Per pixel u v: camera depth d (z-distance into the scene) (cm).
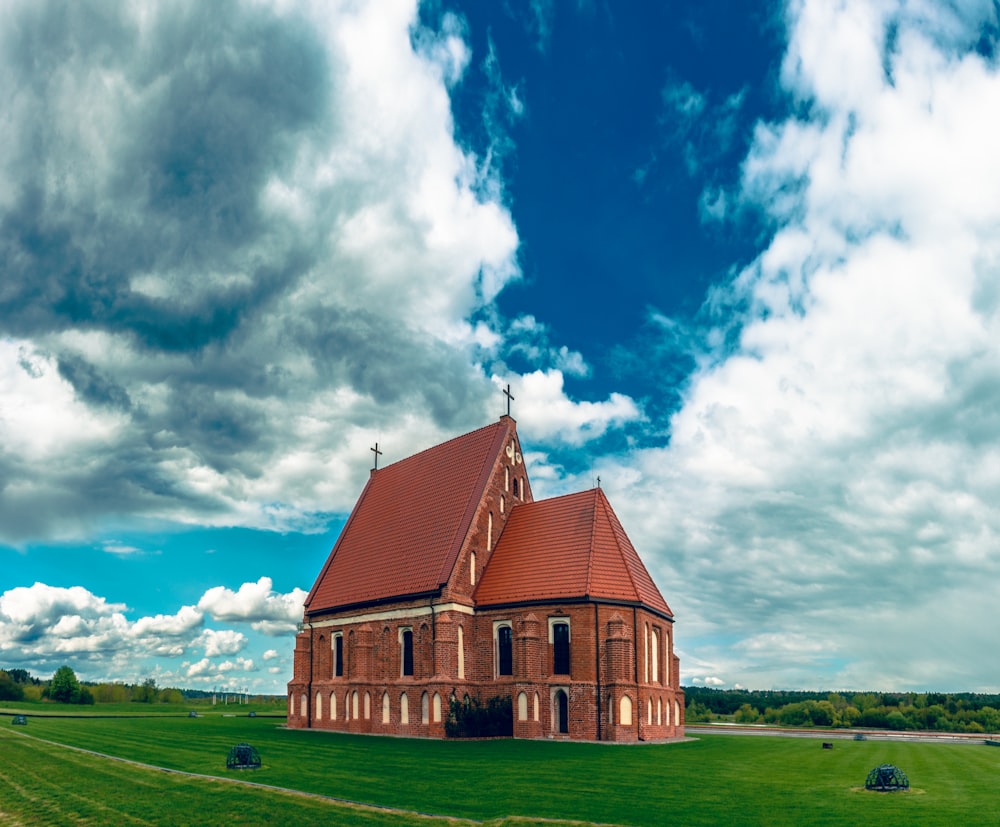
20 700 13362
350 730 6284
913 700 12144
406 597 5984
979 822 2355
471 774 3453
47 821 2570
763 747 5019
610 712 5128
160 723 7056
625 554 5791
